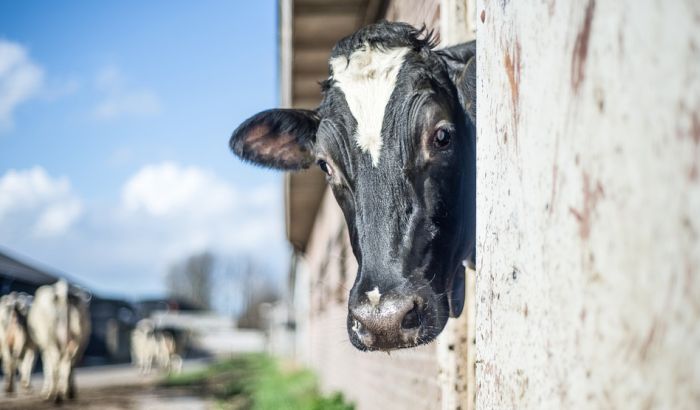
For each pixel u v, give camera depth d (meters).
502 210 2.01
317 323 20.95
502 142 2.03
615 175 1.38
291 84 9.59
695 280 1.17
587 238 1.47
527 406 1.77
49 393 15.02
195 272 116.88
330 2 7.24
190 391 17.95
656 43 1.28
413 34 3.23
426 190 2.92
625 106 1.35
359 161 3.00
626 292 1.34
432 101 2.96
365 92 3.06
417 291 2.74
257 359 45.59
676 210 1.22
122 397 15.90
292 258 33.50
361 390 8.89
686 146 1.20
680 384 1.19
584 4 1.50
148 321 34.84
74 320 15.16
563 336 1.57
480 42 2.36
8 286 31.48
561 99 1.60
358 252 3.05
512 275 1.91
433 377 4.45
